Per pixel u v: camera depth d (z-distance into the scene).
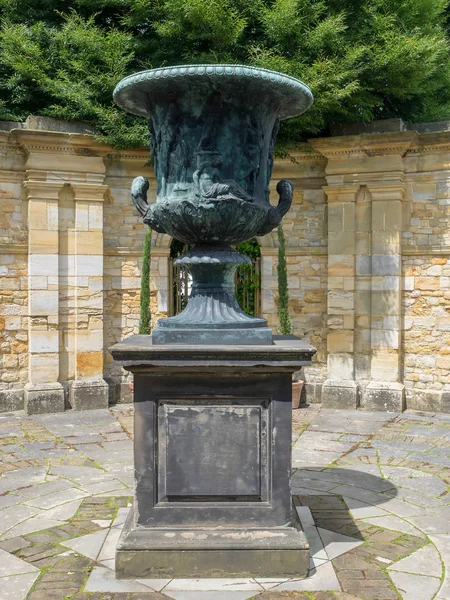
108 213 8.27
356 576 3.26
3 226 7.66
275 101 3.46
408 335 8.01
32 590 3.12
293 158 7.93
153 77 3.13
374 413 7.71
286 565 3.23
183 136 3.32
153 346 3.20
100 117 7.56
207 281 3.62
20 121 8.42
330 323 8.12
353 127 7.99
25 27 7.91
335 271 8.09
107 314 8.29
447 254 7.75
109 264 8.28
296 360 3.16
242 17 7.28
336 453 5.82
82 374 7.91
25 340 7.84
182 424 3.30
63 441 6.26
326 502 4.42
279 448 3.29
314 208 8.34
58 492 4.64
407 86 7.85
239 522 3.30
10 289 7.74
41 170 7.65
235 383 3.29
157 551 3.21
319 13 7.20
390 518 4.11
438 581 3.22
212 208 3.27
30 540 3.74
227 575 3.22
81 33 7.47
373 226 7.93
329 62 6.93
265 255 8.45
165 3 7.08
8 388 7.77
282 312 7.77
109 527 3.94
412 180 7.90
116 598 3.03
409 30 7.99
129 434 6.57
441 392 7.79
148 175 8.37
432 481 4.95
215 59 6.96
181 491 3.29
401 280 7.97
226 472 3.30
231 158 3.33
